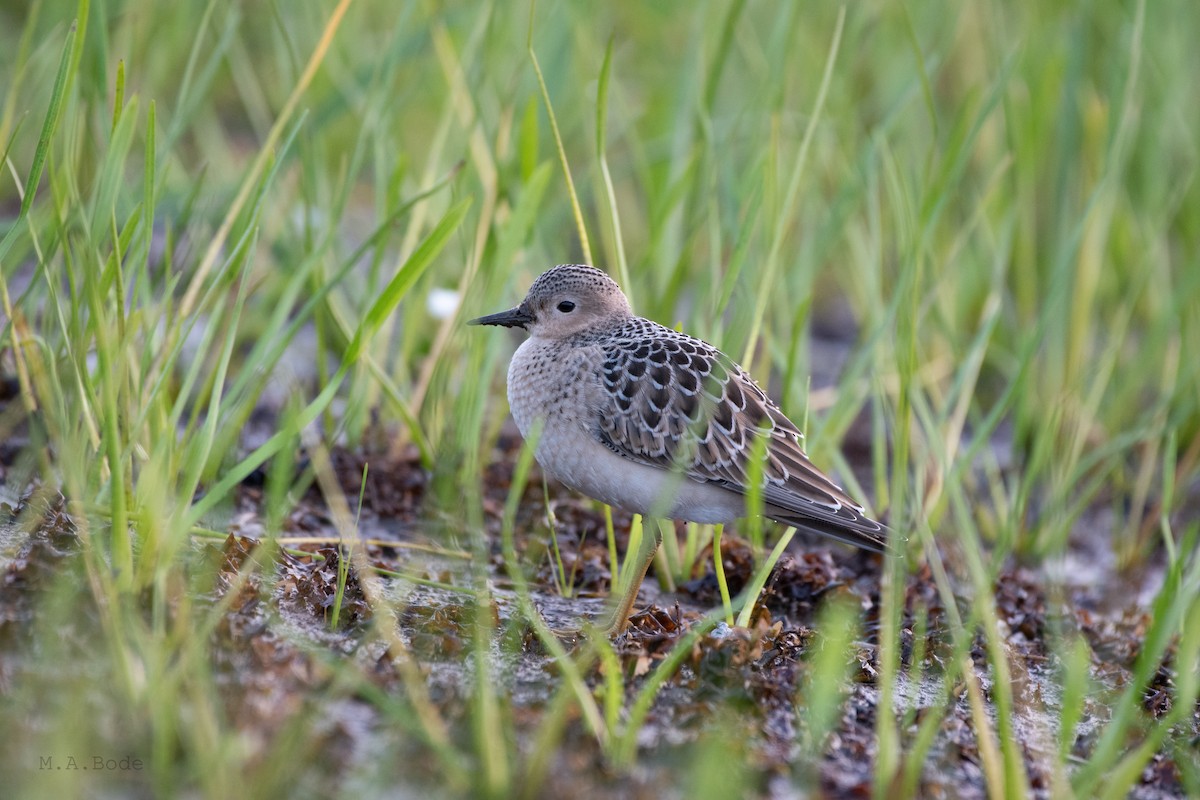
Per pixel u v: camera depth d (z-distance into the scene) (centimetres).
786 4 1430
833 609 809
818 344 1909
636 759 756
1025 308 1658
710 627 938
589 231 1806
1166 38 1752
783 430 1038
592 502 1279
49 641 743
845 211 1481
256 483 1252
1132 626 1173
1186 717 953
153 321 1070
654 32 2027
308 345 1608
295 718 702
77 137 1145
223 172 1641
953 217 1770
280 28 1336
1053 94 1788
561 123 1688
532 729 766
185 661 712
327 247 1271
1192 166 1638
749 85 1753
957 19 1761
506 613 970
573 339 1053
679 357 1020
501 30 1488
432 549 1106
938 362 1562
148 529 844
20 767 648
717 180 1381
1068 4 1839
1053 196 1689
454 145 1547
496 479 1304
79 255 1045
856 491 1232
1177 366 1555
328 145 2002
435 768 704
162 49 1723
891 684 802
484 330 1221
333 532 1176
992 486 1395
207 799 640
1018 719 928
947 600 1012
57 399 995
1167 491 1248
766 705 855
